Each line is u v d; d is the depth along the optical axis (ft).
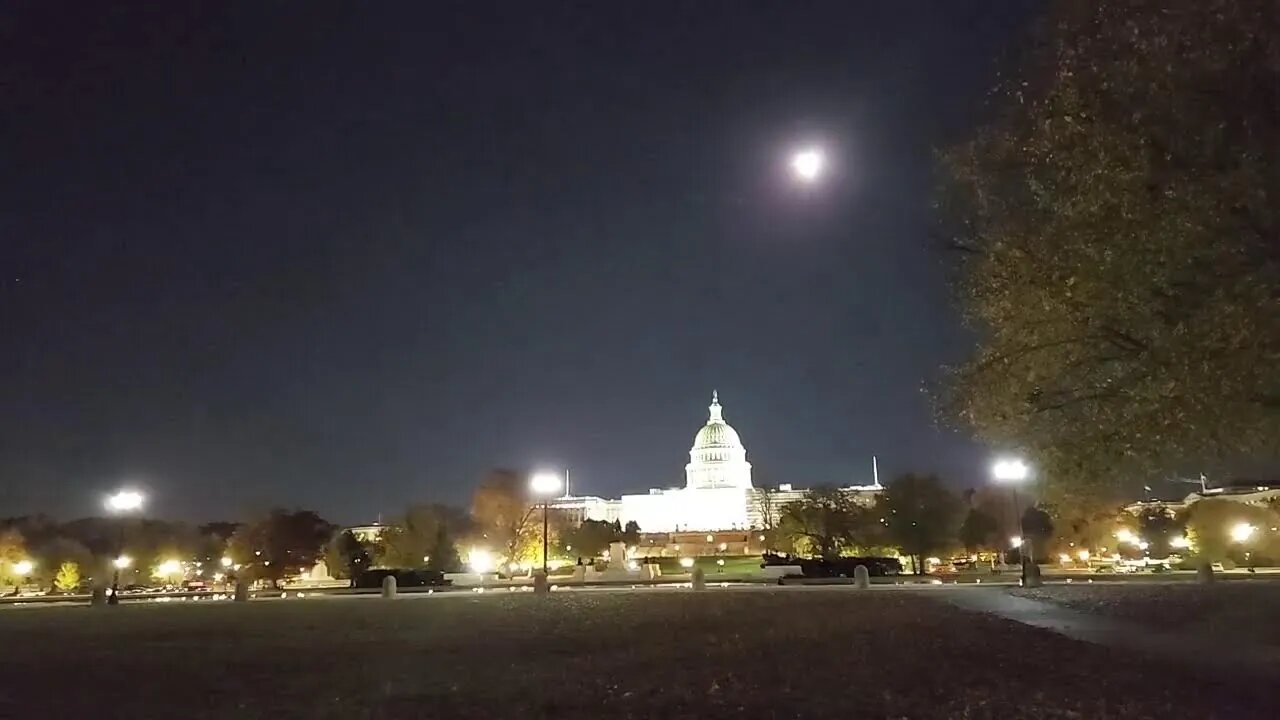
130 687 64.44
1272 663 67.00
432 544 355.56
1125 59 52.85
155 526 416.46
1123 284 53.42
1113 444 58.95
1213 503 326.03
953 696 54.19
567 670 67.31
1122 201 51.65
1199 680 59.47
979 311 65.26
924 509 312.29
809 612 115.44
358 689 60.80
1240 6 49.55
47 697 60.70
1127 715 48.93
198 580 449.06
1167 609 112.27
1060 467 62.28
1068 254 56.18
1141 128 50.80
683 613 119.34
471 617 121.80
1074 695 54.39
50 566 371.97
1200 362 50.85
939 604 124.98
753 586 202.49
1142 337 55.42
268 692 60.59
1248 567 272.51
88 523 408.87
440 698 56.39
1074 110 53.72
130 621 130.11
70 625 124.67
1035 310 59.82
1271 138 48.67
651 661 71.31
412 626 109.29
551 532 492.54
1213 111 49.75
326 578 383.86
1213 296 49.90
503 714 50.90
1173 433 55.52
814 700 53.26
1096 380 60.23
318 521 369.30
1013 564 342.64
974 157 62.18
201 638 100.63
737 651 76.43
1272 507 309.22
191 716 52.80
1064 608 115.44
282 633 104.17
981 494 382.83
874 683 58.85
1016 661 68.33
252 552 358.02
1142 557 376.48
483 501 384.88
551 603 148.66
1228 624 94.12
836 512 329.31
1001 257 61.16
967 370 66.03
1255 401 52.60
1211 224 49.19
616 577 293.43
